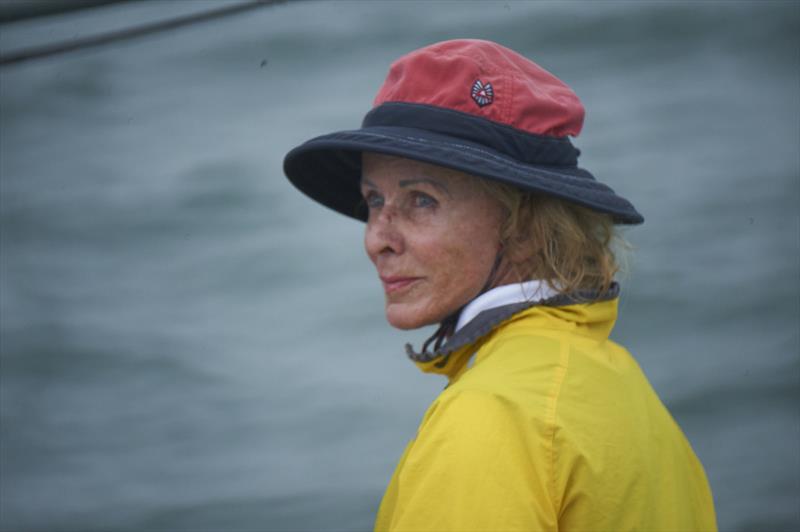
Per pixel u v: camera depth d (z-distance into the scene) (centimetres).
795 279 3681
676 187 4775
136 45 8594
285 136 6919
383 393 3175
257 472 2798
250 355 3641
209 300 4278
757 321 3409
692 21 7119
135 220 5447
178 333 3925
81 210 5672
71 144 7031
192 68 8344
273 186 5825
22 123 7469
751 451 2664
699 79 6438
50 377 3634
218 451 2955
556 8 7594
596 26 7250
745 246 4031
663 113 5941
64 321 4128
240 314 4075
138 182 6097
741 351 3212
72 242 5212
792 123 5544
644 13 7281
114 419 3262
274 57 8244
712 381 3033
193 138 7069
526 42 7288
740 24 6938
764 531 2312
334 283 4309
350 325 3806
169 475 2872
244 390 3341
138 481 2856
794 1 7106
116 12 1925
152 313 4175
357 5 8094
